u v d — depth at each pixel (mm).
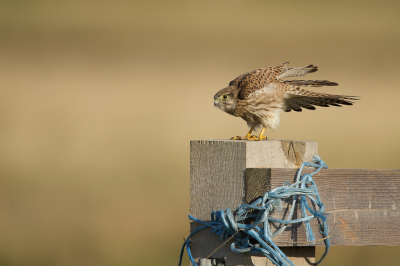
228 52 28016
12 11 36094
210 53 27578
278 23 35750
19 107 17844
